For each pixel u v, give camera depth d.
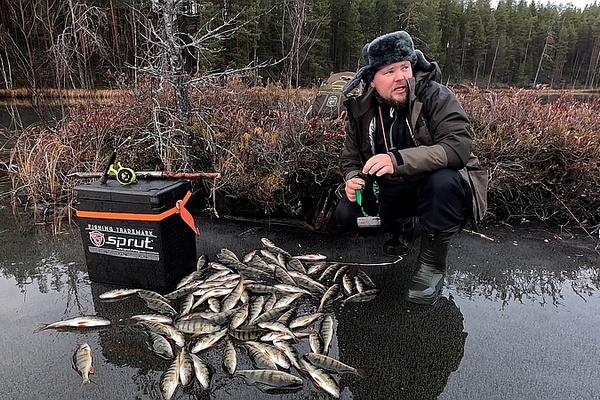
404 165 2.12
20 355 1.92
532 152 3.41
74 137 3.97
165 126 3.52
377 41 2.22
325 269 2.72
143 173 2.48
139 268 2.39
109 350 1.96
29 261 2.82
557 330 2.16
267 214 3.44
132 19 4.76
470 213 2.30
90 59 5.35
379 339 2.07
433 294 2.35
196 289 2.41
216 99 4.30
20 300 2.36
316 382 1.75
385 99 2.34
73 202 3.67
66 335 2.06
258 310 2.23
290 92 3.96
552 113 3.76
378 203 2.49
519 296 2.47
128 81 4.93
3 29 6.02
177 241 2.45
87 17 4.82
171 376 1.75
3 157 5.08
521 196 3.52
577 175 3.38
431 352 1.98
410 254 2.94
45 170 3.85
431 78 2.30
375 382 1.79
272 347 1.95
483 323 2.21
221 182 3.31
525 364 1.90
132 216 2.29
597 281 2.65
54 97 5.12
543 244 3.14
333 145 3.26
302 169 3.23
